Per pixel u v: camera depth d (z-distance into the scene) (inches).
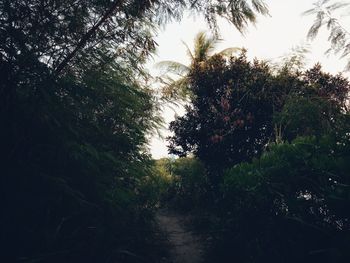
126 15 129.0
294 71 290.5
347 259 90.7
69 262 103.9
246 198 129.4
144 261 127.5
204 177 286.4
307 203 113.6
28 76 102.3
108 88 143.6
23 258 93.4
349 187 100.0
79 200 111.0
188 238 187.9
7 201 103.2
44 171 108.8
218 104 299.6
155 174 222.7
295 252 107.6
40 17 106.0
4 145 104.0
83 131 126.6
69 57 121.6
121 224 131.9
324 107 228.4
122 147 160.9
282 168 122.0
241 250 129.9
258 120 279.3
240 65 306.8
